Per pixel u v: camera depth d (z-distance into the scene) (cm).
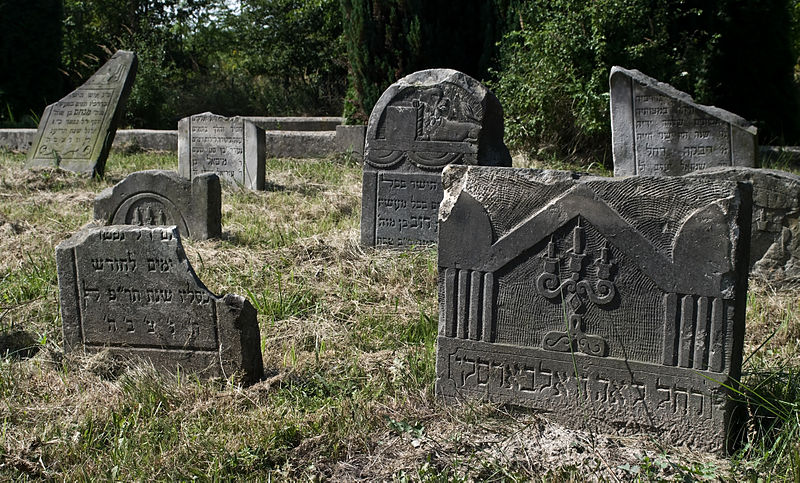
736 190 306
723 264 309
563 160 1172
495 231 348
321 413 352
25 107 1803
